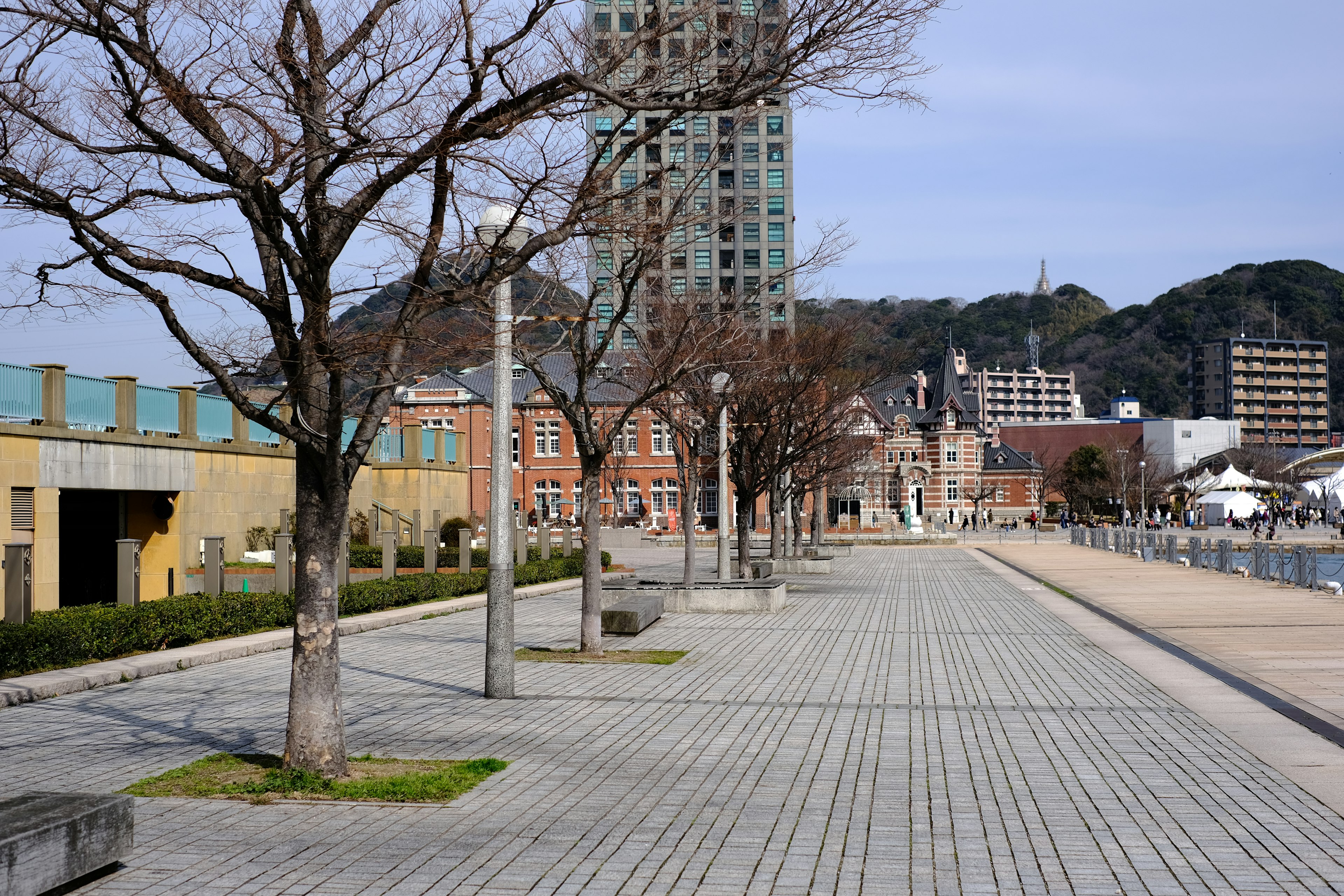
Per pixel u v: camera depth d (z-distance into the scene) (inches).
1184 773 327.9
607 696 465.7
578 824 272.8
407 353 325.4
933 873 236.5
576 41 359.6
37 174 288.8
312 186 292.2
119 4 277.6
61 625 509.4
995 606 920.3
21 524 802.2
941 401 3725.4
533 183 314.7
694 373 830.5
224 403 1091.3
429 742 371.2
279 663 562.9
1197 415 6456.7
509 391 468.8
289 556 766.5
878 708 439.5
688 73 364.8
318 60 302.2
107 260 291.7
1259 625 744.3
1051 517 4281.5
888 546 2338.8
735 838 261.7
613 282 597.0
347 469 315.9
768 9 352.5
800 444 1122.7
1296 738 378.9
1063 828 270.5
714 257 2011.6
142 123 287.1
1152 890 226.2
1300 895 222.7
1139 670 544.1
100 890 225.3
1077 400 7071.9
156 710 429.4
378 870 237.8
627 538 2113.7
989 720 413.1
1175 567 1498.5
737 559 1438.2
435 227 311.0
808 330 1063.6
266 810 285.4
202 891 224.5
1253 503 2920.8
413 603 858.1
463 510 1632.6
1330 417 6530.5
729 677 522.3
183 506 1008.2
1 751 356.5
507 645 462.6
